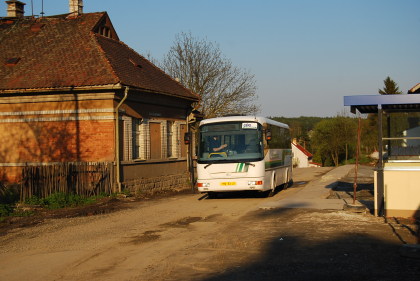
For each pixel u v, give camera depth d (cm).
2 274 793
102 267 816
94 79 1914
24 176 1697
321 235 1010
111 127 1919
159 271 777
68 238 1088
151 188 2234
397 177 1195
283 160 2212
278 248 909
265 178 1773
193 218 1325
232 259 837
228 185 1733
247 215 1334
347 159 7488
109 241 1033
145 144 2195
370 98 1191
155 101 2292
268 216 1295
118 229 1184
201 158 1767
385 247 894
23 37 2370
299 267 771
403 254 819
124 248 957
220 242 978
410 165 1190
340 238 976
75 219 1372
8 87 1962
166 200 1839
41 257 905
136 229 1174
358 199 1617
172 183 2478
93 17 2455
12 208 1578
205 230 1124
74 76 1969
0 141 2030
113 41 2534
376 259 810
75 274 777
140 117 2147
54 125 1978
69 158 1959
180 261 836
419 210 1179
